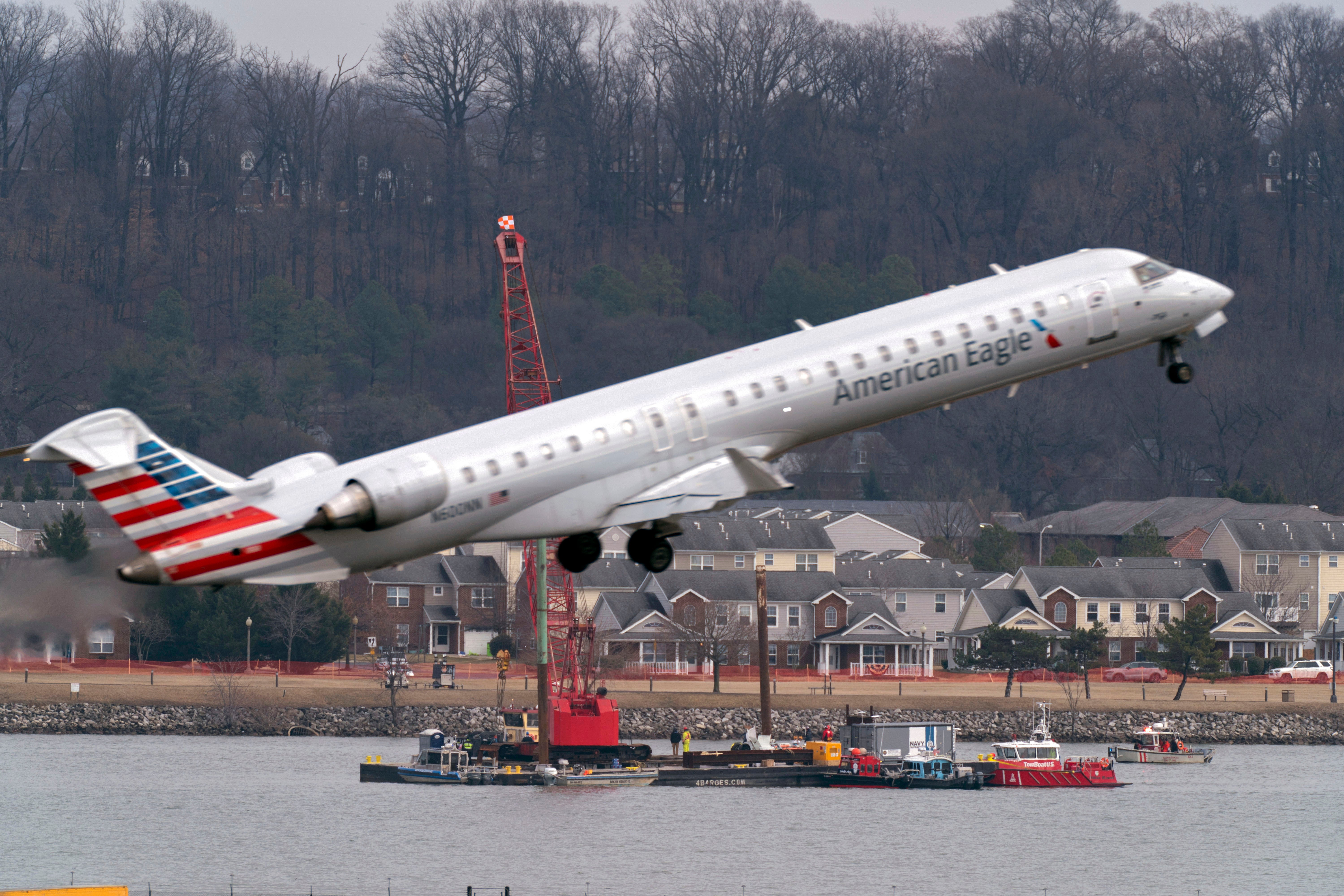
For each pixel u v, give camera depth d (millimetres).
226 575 163500
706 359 184125
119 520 162250
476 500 167750
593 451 172750
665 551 182750
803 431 183375
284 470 167625
